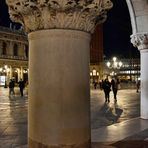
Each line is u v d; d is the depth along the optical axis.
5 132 8.54
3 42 61.34
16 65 63.78
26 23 3.94
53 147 3.75
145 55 10.00
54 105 3.74
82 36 3.83
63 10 3.62
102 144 6.16
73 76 3.78
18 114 13.12
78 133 3.81
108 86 20.33
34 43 3.89
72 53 3.77
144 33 9.65
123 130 7.96
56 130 3.74
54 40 3.73
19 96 26.58
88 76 3.98
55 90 3.74
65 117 3.75
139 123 9.16
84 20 3.79
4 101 20.67
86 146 3.90
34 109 3.89
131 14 9.85
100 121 10.73
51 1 3.52
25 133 8.39
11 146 6.64
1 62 60.34
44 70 3.78
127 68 64.75
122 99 22.98
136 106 16.78
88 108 3.95
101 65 64.12
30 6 3.66
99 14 3.93
